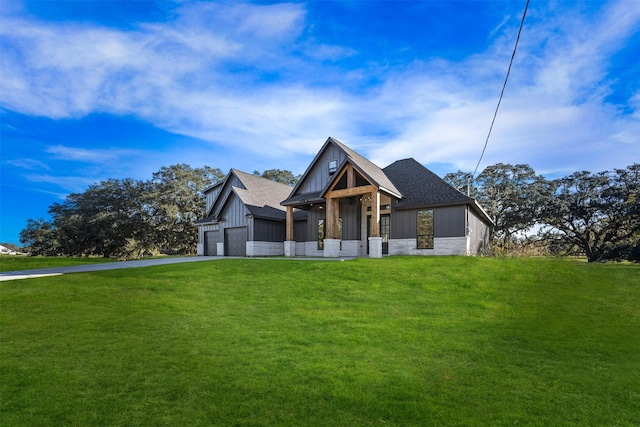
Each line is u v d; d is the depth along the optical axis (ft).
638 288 33.76
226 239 86.12
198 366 17.47
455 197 60.70
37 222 129.90
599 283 35.65
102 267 50.57
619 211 89.56
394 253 65.36
